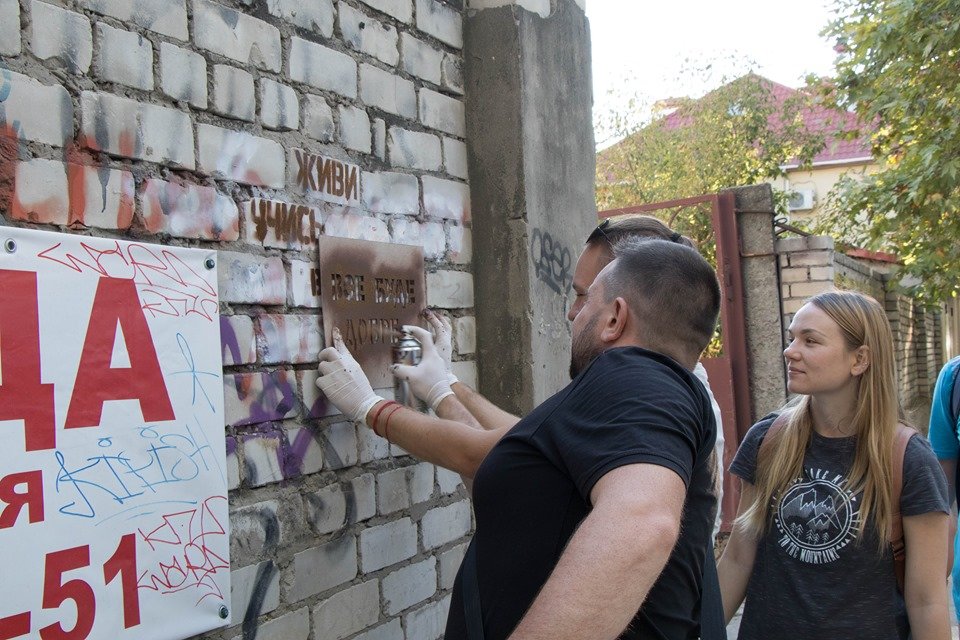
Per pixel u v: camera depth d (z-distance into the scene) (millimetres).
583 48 3299
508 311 2824
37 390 1539
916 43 7270
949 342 14172
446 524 2693
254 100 2051
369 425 2154
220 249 1946
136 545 1694
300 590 2131
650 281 1556
